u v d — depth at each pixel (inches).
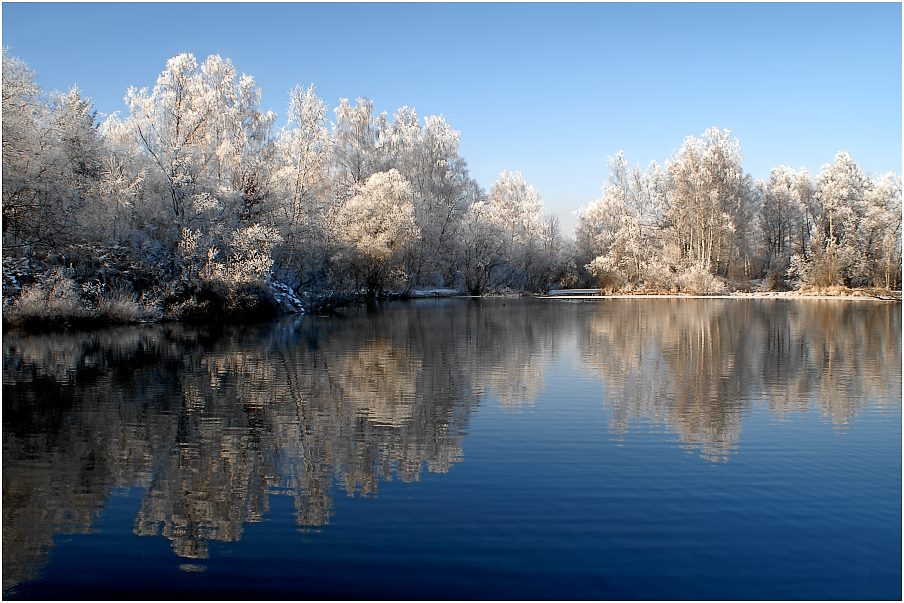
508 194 3078.2
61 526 258.2
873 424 411.5
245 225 1385.3
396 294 2222.0
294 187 1589.6
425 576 215.5
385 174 1897.1
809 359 697.6
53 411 451.2
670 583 211.3
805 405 467.8
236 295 1210.6
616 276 2504.9
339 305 1656.0
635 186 2664.9
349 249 1758.1
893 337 907.4
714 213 2388.0
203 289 1194.6
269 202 1449.3
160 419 428.5
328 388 535.5
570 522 258.1
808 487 297.1
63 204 1006.4
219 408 461.7
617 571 218.8
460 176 2566.4
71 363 666.2
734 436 384.2
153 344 830.5
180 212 1232.2
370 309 1663.4
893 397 494.9
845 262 2359.7
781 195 2778.1
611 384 552.7
